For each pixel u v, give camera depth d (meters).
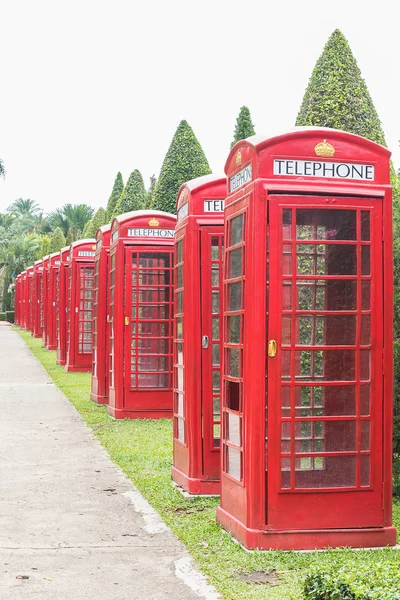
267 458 6.58
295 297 6.67
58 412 15.38
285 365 6.65
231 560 6.30
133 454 10.99
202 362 8.77
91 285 23.22
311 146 6.73
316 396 6.73
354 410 6.77
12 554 6.64
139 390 14.30
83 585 5.88
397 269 8.89
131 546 6.86
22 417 14.72
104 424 13.77
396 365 8.79
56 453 11.20
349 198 6.76
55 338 33.06
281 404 6.61
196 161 20.62
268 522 6.55
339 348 6.74
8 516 7.84
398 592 4.33
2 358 28.94
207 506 8.24
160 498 8.56
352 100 10.98
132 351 14.24
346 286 6.80
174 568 6.25
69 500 8.51
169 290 14.20
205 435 8.73
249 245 6.71
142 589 5.79
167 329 14.27
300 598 5.36
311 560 6.24
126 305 14.15
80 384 20.14
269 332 6.61
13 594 5.69
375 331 6.82
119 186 33.75
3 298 71.62
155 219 14.08
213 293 8.84
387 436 6.78
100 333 16.34
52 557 6.56
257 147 6.62
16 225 79.81
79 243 23.02
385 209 6.84
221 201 8.92
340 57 11.10
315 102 11.05
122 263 14.05
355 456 6.70
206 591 5.70
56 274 33.12
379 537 6.68
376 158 6.86
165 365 14.32
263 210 6.61
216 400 8.78
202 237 8.85
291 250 6.67
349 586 4.54
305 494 6.59
